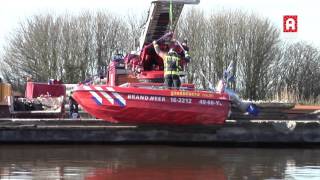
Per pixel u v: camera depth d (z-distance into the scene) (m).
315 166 12.27
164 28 17.80
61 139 15.56
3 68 46.25
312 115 18.44
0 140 15.44
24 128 15.45
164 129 15.80
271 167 12.04
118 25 47.38
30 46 45.50
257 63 48.03
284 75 52.34
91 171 11.20
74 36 46.12
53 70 45.41
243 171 11.45
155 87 15.74
